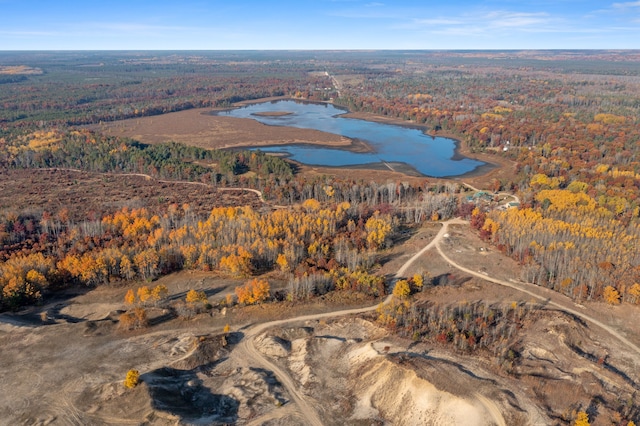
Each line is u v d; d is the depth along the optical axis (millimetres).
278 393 90250
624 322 118625
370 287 131125
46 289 136000
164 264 147250
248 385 91562
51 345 104562
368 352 97688
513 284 138500
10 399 87375
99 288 137500
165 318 118000
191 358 99312
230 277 142375
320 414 85188
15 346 104125
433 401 81125
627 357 104750
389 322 109562
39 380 92562
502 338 105000
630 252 148125
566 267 140875
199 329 113125
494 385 85250
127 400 83875
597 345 108312
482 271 147000
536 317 116438
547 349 102812
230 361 101000
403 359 90688
